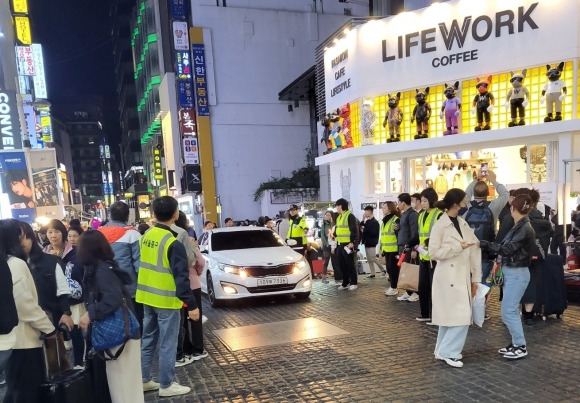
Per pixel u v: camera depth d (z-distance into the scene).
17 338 3.35
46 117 28.17
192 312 3.99
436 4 11.61
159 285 4.07
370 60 12.75
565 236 8.77
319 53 17.59
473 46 11.12
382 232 8.28
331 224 10.31
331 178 15.38
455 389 4.00
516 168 11.25
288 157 24.92
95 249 3.30
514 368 4.42
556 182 9.40
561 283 6.05
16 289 3.35
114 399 3.38
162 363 4.15
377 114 12.88
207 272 8.45
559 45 10.02
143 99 42.94
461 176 12.05
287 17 24.73
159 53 35.72
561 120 9.77
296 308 7.65
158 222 4.25
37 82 22.38
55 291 4.35
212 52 23.55
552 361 4.55
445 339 4.62
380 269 10.72
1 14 21.83
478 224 5.83
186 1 24.30
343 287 9.16
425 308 6.28
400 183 12.84
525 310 5.92
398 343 5.40
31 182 13.52
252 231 9.40
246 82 24.14
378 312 7.00
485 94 10.73
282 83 24.72
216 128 23.81
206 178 23.62
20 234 3.65
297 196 23.27
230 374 4.70
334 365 4.77
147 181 45.91
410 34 12.05
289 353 5.25
